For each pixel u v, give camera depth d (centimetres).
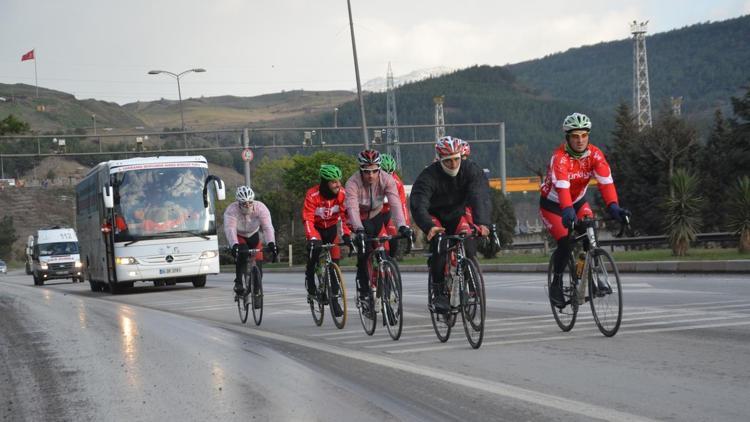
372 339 950
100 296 2405
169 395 660
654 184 4522
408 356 796
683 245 2239
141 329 1172
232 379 715
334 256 1099
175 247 2466
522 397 580
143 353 908
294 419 554
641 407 533
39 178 18850
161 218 2464
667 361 691
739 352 722
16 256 14625
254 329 1140
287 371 745
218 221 8188
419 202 842
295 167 6106
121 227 2431
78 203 3269
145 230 2447
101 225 2636
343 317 1068
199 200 2506
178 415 587
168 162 2498
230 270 4944
